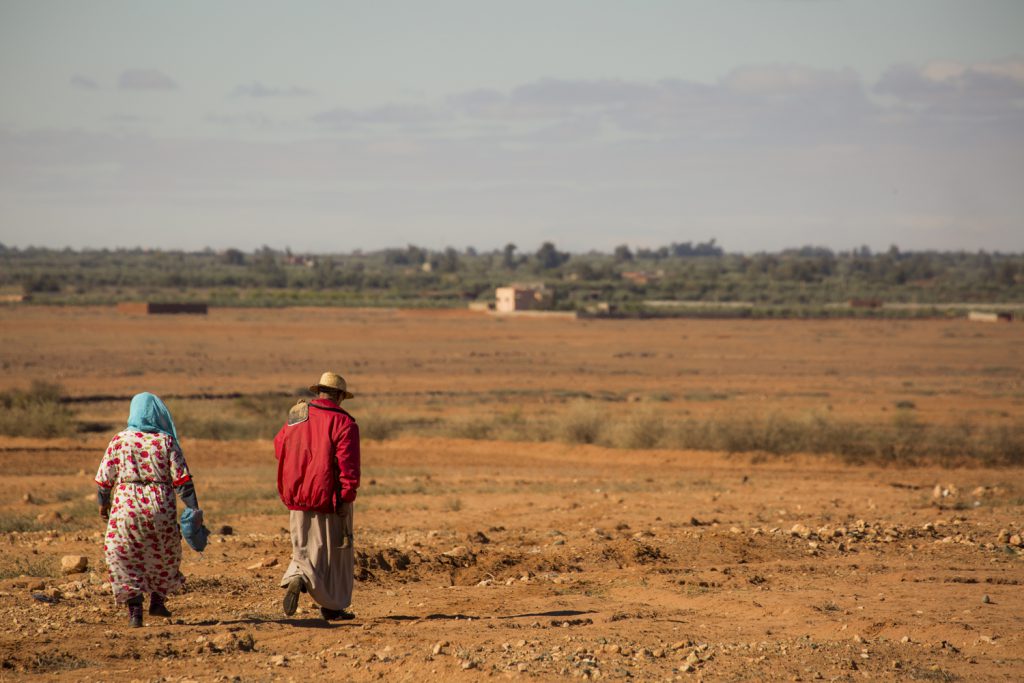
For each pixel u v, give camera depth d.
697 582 41.38
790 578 42.66
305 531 31.86
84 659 27.23
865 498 74.06
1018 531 55.38
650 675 25.77
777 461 110.00
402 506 69.38
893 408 185.25
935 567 45.62
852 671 26.47
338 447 31.25
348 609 36.50
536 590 40.22
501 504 71.06
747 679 25.52
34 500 73.31
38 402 150.38
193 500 31.64
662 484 85.44
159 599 32.31
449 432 134.12
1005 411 180.88
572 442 124.12
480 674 25.72
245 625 32.38
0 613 33.31
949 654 28.94
